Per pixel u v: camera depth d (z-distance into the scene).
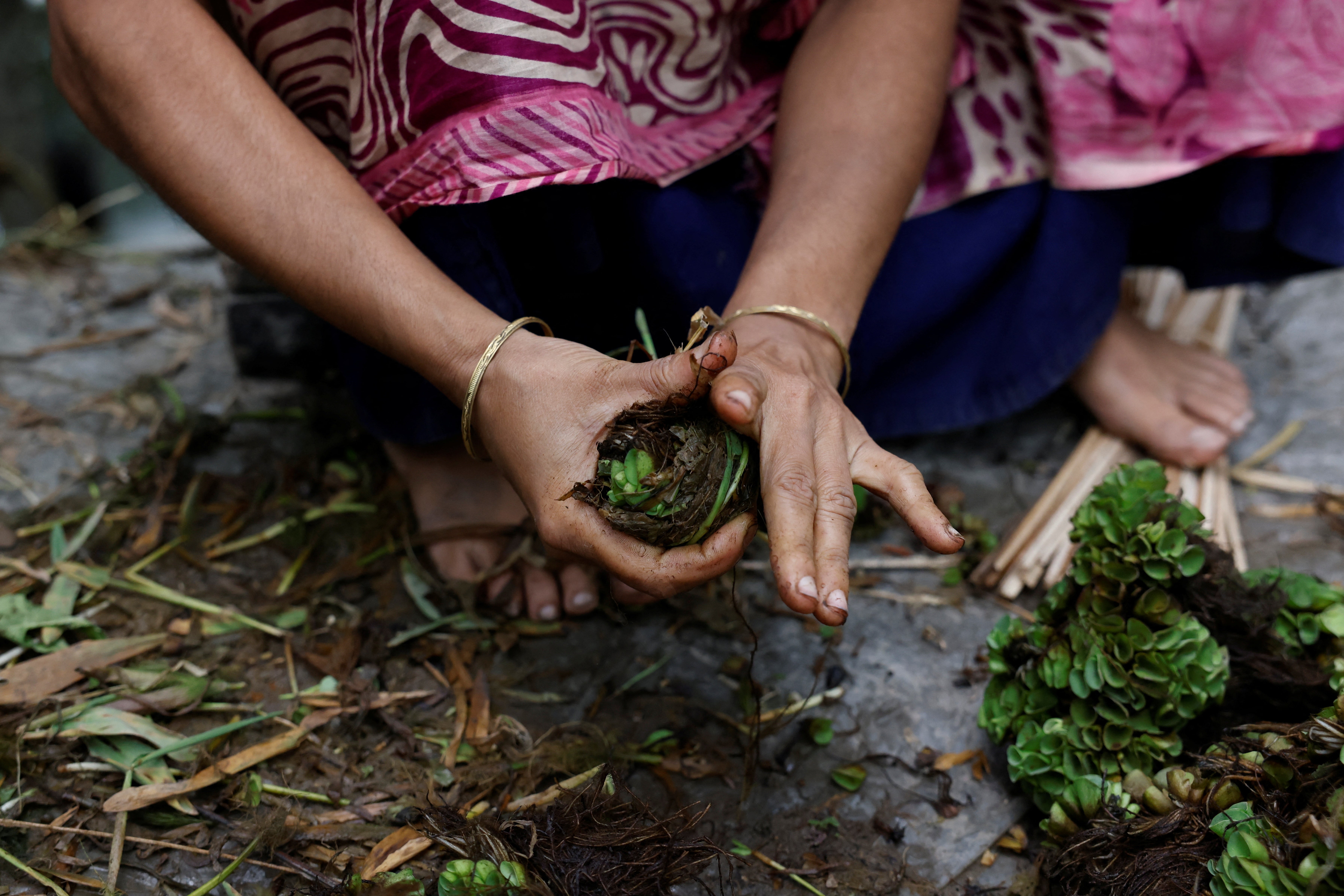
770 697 1.44
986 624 1.59
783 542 0.93
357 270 1.12
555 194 1.31
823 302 1.24
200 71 1.12
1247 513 1.80
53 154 3.88
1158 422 1.82
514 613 1.55
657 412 1.00
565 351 1.07
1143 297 2.16
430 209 1.27
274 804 1.25
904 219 1.61
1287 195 1.64
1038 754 1.21
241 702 1.39
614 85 1.37
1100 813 1.14
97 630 1.46
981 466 1.93
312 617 1.54
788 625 1.57
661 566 1.02
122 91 1.12
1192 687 1.17
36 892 1.14
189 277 2.55
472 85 1.18
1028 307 1.72
